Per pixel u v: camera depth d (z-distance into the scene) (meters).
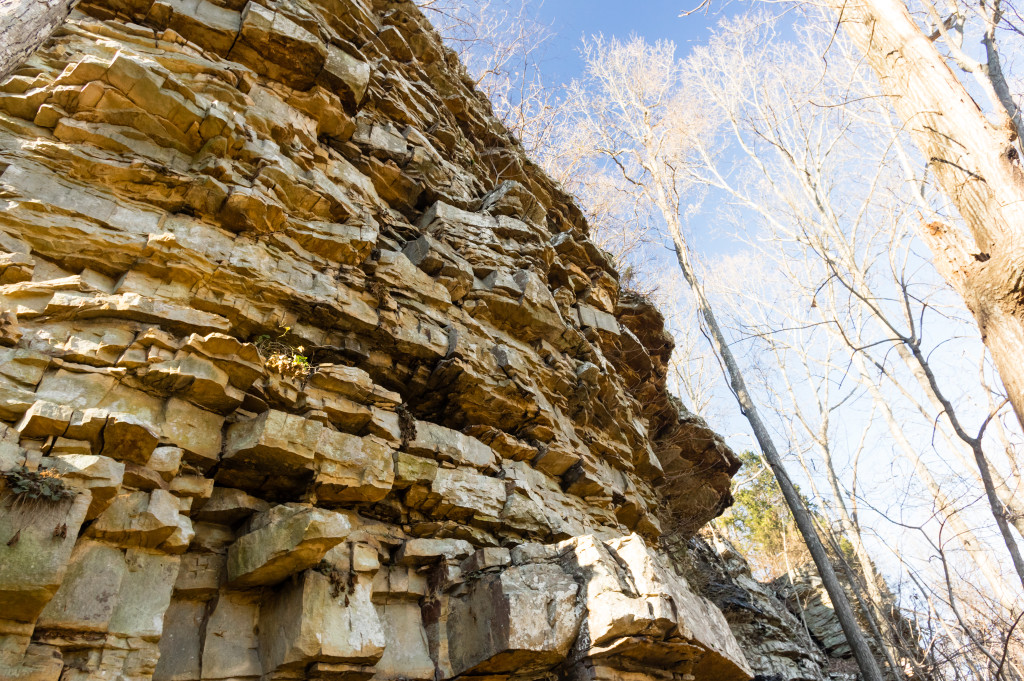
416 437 8.34
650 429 16.95
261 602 6.62
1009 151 6.82
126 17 8.60
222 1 9.54
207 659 5.99
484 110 16.11
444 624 7.51
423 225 11.59
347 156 10.86
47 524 4.86
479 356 9.92
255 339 7.79
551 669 7.43
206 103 8.01
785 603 21.36
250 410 7.06
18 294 6.10
